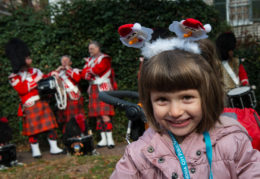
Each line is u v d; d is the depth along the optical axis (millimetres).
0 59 6043
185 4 5910
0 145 4598
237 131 1246
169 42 1241
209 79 1155
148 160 1280
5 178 3873
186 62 1115
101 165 4102
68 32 5910
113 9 5848
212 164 1203
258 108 6129
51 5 6199
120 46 5836
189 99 1125
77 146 4762
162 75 1099
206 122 1201
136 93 1794
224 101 1280
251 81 6113
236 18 8664
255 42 6637
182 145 1261
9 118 6094
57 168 4129
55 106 5711
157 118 1185
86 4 5906
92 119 5953
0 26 6254
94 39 5883
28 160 5148
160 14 5824
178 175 1215
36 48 5973
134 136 1789
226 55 4105
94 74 5363
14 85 5113
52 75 5438
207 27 1242
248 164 1173
